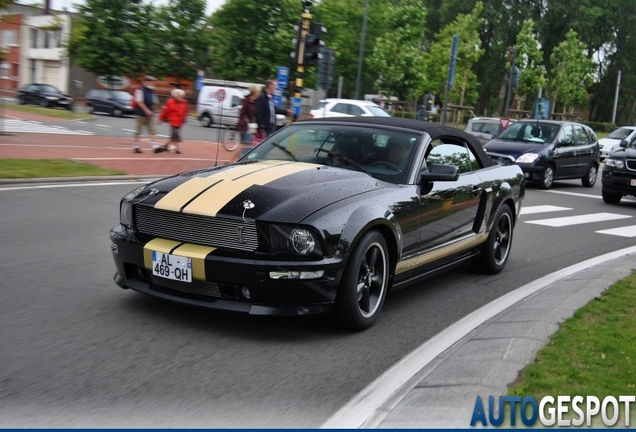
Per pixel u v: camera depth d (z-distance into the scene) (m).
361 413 3.65
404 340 5.04
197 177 5.28
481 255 7.34
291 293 4.61
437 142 6.29
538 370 4.06
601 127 69.25
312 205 4.77
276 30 48.81
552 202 15.32
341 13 51.00
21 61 64.06
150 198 5.00
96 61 50.00
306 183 5.12
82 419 3.47
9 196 10.62
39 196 10.77
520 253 9.03
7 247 7.37
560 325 5.06
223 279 4.61
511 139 18.59
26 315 5.10
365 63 51.75
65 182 12.48
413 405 3.64
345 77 52.59
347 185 5.21
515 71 33.31
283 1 48.72
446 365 4.27
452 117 53.72
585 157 19.12
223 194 4.87
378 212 5.04
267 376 4.18
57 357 4.29
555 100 63.12
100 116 37.44
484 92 73.00
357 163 5.82
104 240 8.00
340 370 4.35
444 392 3.79
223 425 3.48
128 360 4.30
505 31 69.00
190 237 4.80
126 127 29.28
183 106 19.12
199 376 4.11
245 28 48.84
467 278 7.30
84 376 4.02
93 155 16.81
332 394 3.96
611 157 15.59
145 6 51.44
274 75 48.22
